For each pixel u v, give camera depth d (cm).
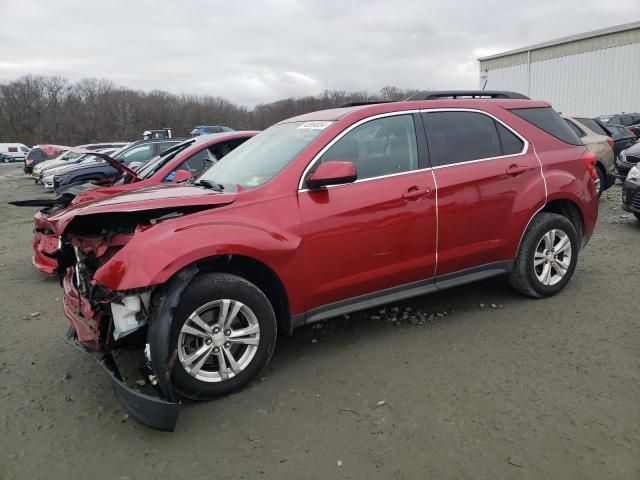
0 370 404
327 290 378
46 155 3347
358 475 265
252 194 358
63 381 383
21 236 1035
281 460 280
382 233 393
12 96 8350
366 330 442
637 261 615
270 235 348
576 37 3350
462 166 431
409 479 260
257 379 367
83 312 356
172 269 308
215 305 333
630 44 3084
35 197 1873
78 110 8519
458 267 439
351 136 396
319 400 337
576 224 509
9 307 562
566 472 259
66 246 412
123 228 358
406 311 477
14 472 280
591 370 357
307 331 445
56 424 326
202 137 784
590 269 588
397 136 413
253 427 311
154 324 307
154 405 296
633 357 373
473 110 453
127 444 301
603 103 3266
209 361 345
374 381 357
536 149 474
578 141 512
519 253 471
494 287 530
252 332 347
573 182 486
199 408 333
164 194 381
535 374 355
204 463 281
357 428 305
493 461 270
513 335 418
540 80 3638
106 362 334
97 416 333
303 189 370
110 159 663
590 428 293
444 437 292
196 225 330
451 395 334
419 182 409
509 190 450
